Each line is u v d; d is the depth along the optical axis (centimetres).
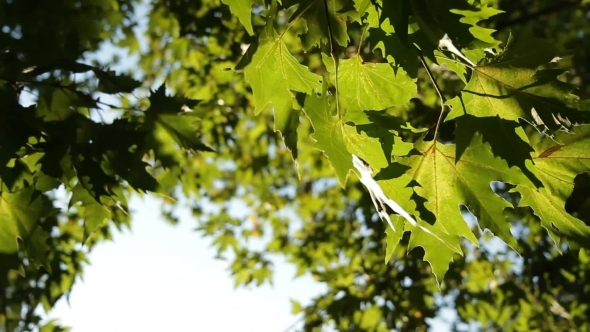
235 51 578
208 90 674
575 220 199
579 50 715
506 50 183
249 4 199
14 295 518
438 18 179
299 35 205
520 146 182
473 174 196
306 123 779
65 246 564
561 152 195
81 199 287
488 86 184
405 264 702
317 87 202
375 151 187
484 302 747
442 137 521
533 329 745
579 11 783
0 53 271
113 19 580
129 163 281
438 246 215
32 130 256
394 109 579
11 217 277
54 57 285
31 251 280
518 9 679
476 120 185
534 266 659
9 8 394
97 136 273
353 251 778
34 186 282
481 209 198
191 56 664
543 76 179
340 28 204
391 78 204
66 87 282
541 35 650
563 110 176
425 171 200
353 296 692
